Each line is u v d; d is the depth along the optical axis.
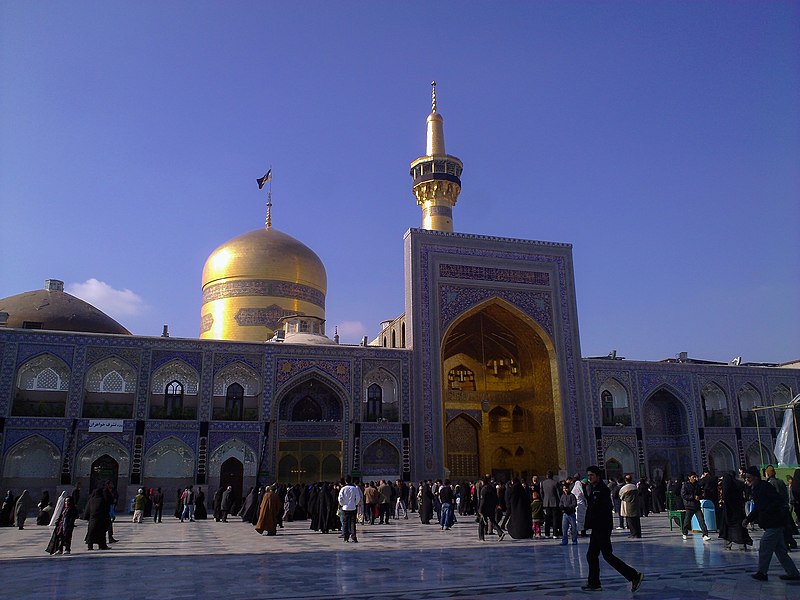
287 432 20.27
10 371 18.00
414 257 23.05
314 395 21.86
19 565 7.93
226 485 19.33
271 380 20.22
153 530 13.41
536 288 24.45
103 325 23.75
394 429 21.05
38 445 18.39
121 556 8.82
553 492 11.02
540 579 6.48
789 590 5.70
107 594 5.88
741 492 8.77
